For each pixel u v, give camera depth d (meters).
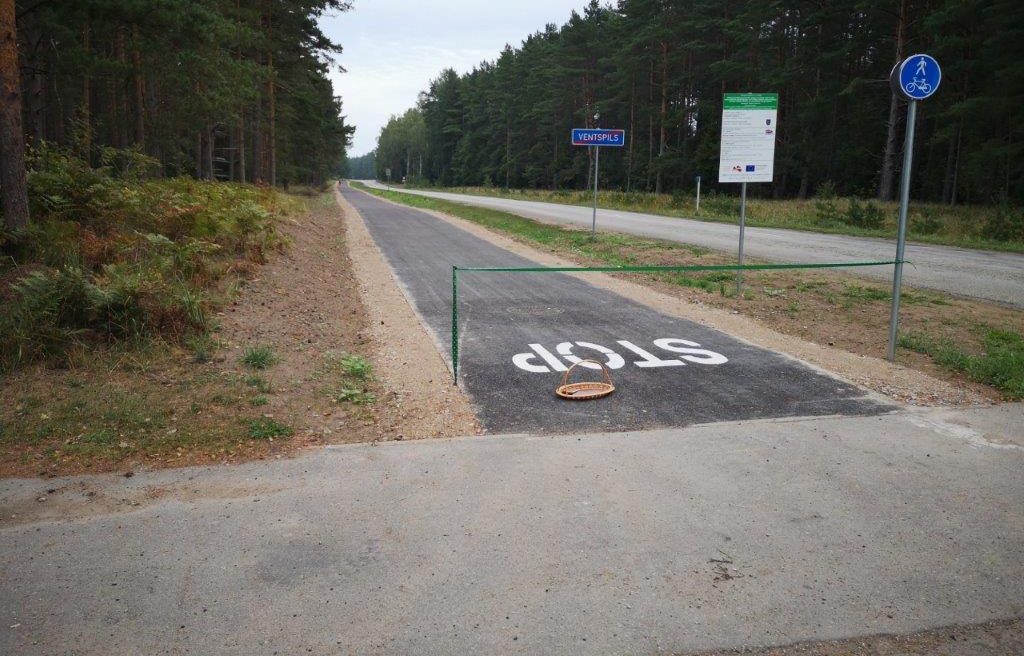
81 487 4.50
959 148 39.19
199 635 3.05
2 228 9.35
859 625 3.14
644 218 31.53
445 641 3.02
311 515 4.14
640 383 6.96
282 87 39.78
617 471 4.79
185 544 3.81
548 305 11.34
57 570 3.54
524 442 5.35
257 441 5.30
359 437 5.47
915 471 4.80
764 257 16.89
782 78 46.31
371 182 183.75
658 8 60.09
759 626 3.12
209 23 18.16
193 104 25.98
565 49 78.00
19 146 9.70
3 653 2.91
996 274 14.34
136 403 5.93
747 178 11.58
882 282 13.25
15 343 6.89
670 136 71.19
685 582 3.46
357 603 3.28
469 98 122.81
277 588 3.40
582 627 3.11
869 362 7.79
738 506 4.27
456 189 103.00
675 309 11.02
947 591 3.39
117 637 3.03
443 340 8.87
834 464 4.91
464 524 4.04
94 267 9.55
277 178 52.41
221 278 10.84
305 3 35.78
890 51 44.59
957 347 8.45
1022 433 5.55
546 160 93.81
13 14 9.55
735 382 7.00
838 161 49.34
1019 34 29.28
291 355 7.73
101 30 17.16
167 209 12.89
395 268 15.47
